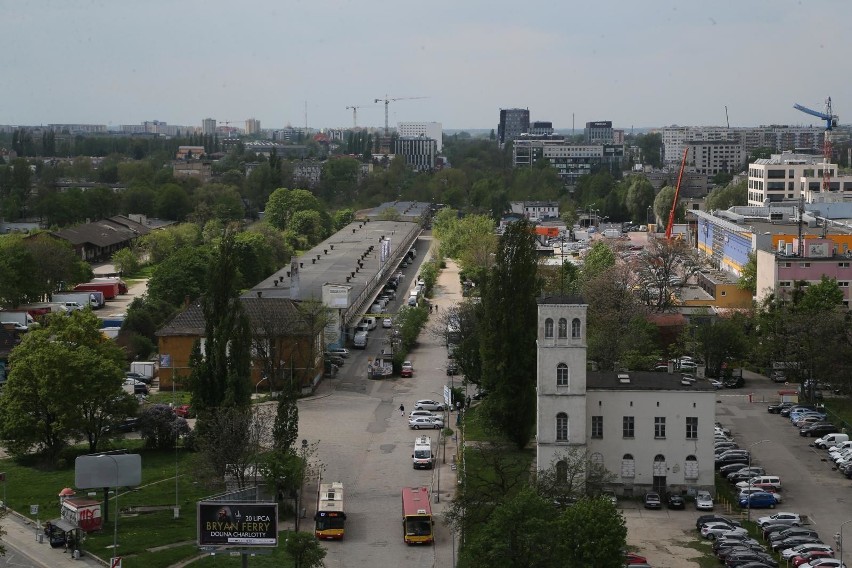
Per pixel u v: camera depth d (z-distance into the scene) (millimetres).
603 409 180375
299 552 142500
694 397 180125
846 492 186500
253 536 139125
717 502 181500
